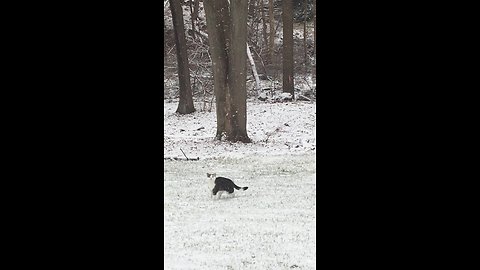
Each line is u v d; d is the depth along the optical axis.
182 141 20.98
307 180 14.14
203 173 15.36
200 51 32.78
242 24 20.11
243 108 20.61
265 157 17.58
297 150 18.86
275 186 13.55
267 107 27.28
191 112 27.75
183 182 14.26
